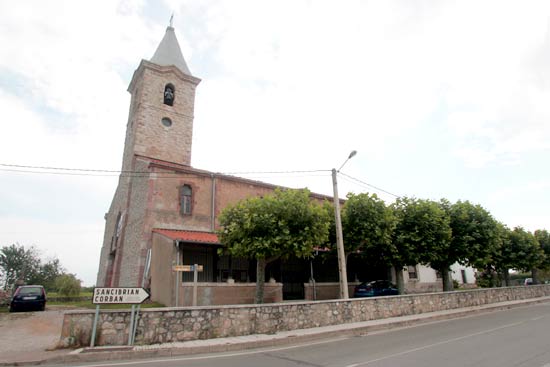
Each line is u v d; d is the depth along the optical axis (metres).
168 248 18.98
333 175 17.58
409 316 16.31
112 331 9.98
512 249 31.17
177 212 22.84
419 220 21.78
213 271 20.66
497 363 7.23
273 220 16.25
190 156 30.67
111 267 28.27
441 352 8.54
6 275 55.47
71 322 9.89
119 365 8.09
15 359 8.58
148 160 25.27
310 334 11.67
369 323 14.06
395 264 22.03
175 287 17.66
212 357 8.92
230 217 17.61
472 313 18.86
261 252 16.30
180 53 33.81
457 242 23.72
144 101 29.16
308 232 16.80
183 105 31.45
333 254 21.70
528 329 12.10
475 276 42.19
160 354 9.25
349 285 25.27
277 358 8.59
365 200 20.27
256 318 11.98
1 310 20.75
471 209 24.92
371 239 20.06
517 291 26.30
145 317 10.27
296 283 23.55
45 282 56.09
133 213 25.20
